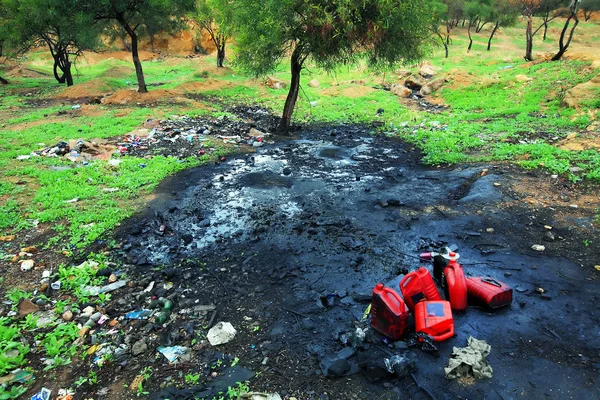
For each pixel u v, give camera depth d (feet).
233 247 21.36
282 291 17.61
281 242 21.81
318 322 15.62
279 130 46.19
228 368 13.56
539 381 12.76
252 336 14.98
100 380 13.08
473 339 14.10
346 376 13.16
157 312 16.21
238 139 42.60
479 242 21.24
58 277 18.38
